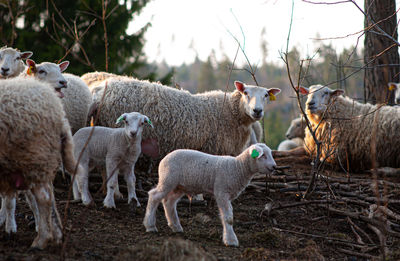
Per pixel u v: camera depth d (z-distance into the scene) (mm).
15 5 13688
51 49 14336
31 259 3531
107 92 6770
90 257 3867
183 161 4820
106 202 5645
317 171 6562
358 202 6230
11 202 4383
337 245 5121
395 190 6934
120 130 5734
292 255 4484
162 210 5926
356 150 8727
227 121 7059
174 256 3668
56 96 4176
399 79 10258
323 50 11570
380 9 9320
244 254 4344
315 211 6195
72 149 4250
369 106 9070
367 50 10008
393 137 8602
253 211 6078
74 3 15047
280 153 9812
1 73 6844
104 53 15461
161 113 6664
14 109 3756
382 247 4242
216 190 4734
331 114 8844
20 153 3768
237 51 6188
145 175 7062
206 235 4953
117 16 15492
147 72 17281
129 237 4656
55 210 4113
